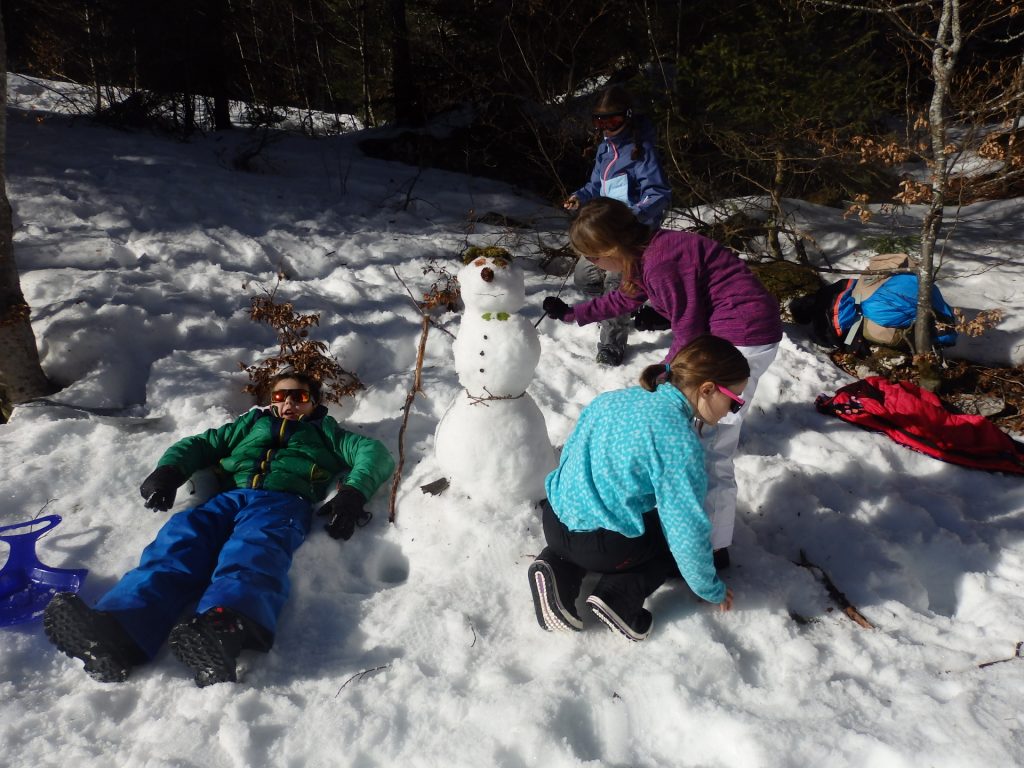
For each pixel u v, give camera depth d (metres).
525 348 3.16
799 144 6.69
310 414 3.86
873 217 6.83
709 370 2.40
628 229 2.88
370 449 3.61
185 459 3.49
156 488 3.31
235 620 2.57
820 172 7.00
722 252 2.98
